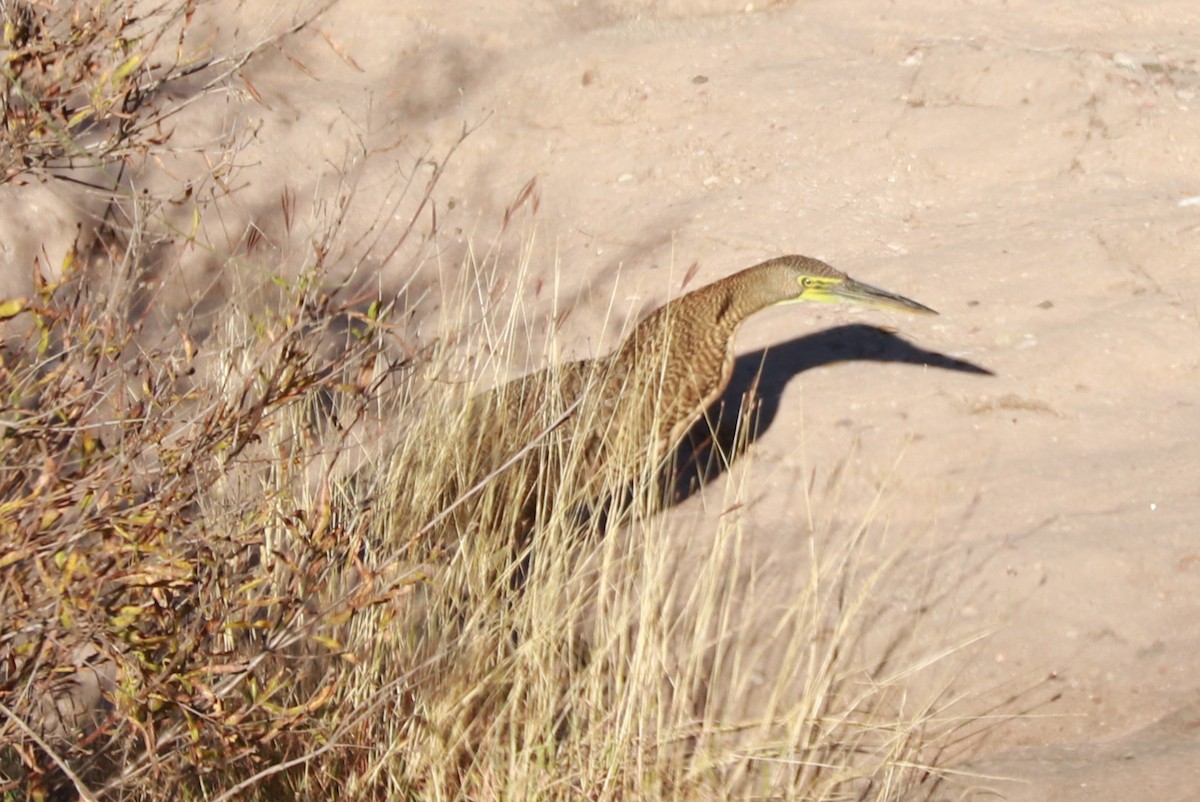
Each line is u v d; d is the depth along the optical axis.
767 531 6.16
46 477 3.52
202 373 5.40
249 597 4.38
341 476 5.27
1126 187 8.02
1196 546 5.80
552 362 6.06
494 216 8.51
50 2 4.43
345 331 6.07
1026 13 9.54
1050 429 6.57
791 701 5.18
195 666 4.06
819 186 8.36
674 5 9.98
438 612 4.90
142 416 4.16
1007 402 6.71
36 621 3.63
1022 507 6.14
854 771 4.78
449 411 5.55
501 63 9.47
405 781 4.61
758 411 6.66
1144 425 6.55
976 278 7.48
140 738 4.52
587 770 4.59
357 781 4.53
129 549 3.64
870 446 6.54
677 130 8.86
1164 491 6.13
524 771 4.49
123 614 3.67
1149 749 4.94
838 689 5.28
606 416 6.10
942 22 9.55
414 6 9.68
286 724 4.12
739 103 8.98
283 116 8.77
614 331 7.46
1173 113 8.36
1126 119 8.37
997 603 5.65
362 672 4.59
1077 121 8.40
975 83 8.74
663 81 9.20
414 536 4.38
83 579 3.60
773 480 6.46
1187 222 7.61
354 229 8.21
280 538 4.78
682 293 7.62
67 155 4.43
